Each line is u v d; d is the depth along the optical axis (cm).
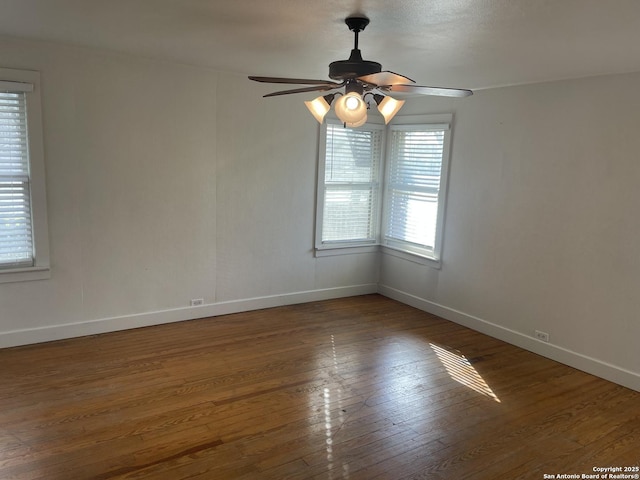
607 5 227
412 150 553
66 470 256
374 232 602
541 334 430
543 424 317
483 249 477
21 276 397
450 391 359
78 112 402
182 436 290
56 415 307
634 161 360
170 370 376
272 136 502
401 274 577
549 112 412
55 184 401
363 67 265
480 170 474
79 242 419
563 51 315
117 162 425
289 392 348
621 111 365
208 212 479
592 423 320
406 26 275
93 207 420
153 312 466
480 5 235
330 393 350
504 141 450
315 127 529
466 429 308
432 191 531
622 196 368
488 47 315
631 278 367
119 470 257
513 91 439
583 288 397
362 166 579
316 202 546
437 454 281
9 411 310
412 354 426
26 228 398
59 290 417
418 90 271
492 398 350
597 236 386
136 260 448
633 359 369
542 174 421
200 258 483
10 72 368
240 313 515
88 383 350
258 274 523
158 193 449
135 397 333
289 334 462
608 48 303
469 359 418
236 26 297
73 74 395
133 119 426
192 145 459
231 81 469
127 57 414
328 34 304
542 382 378
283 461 270
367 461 272
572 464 276
